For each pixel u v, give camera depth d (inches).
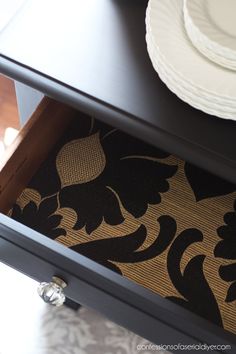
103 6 32.7
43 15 32.1
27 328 46.0
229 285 36.5
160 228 38.1
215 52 28.7
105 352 45.4
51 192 39.2
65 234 38.0
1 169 35.2
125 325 38.2
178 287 36.5
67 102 30.5
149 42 30.0
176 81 28.9
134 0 32.9
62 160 40.1
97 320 46.4
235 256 37.3
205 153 29.1
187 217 38.4
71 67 30.7
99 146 40.6
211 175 39.7
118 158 40.3
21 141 36.0
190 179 39.6
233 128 29.5
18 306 46.7
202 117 29.7
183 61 29.0
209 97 28.3
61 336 45.9
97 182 39.5
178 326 33.7
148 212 38.5
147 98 30.1
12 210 38.8
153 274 36.9
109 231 38.0
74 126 41.3
